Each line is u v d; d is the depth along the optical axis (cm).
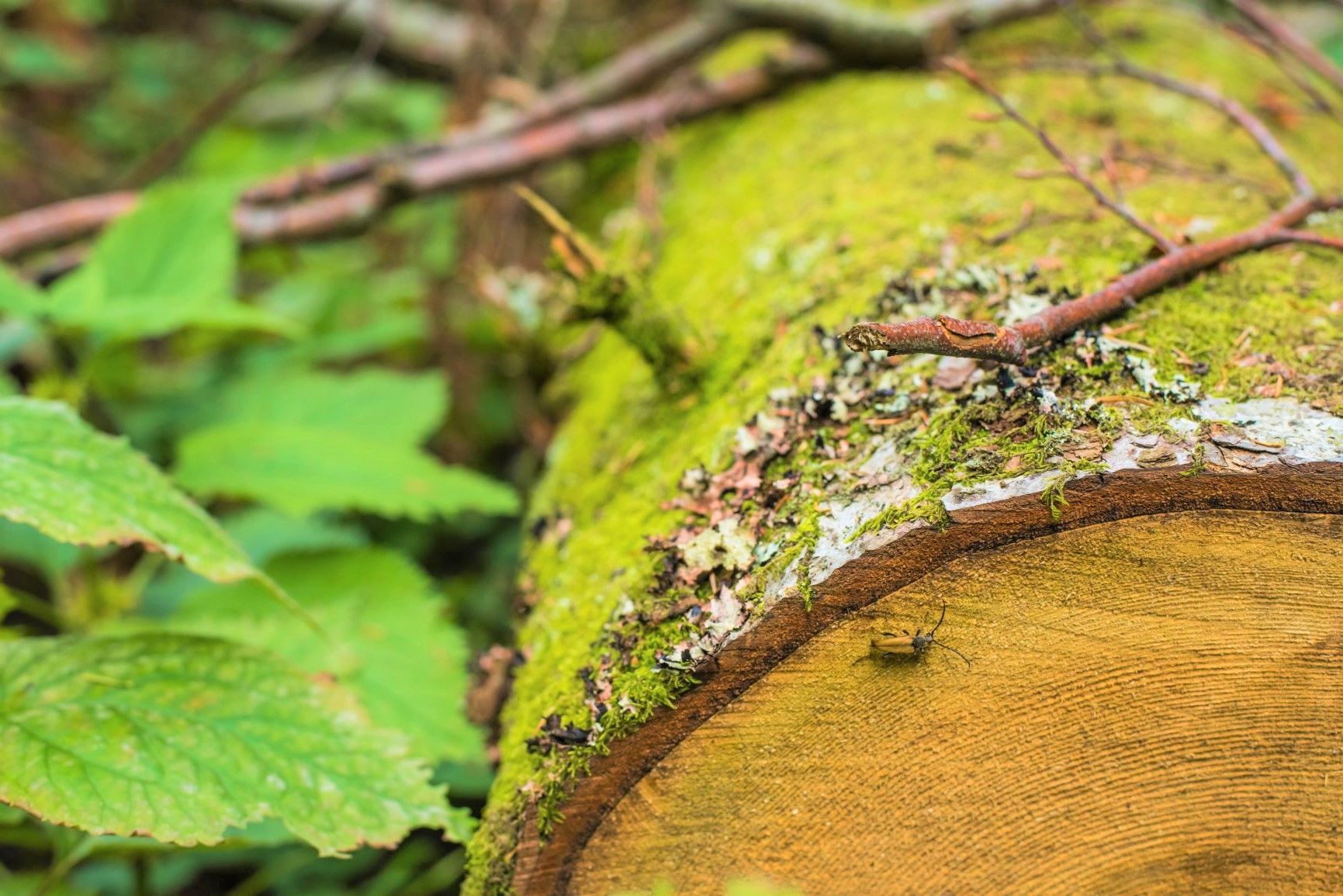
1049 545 72
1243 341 76
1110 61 110
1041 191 88
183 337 137
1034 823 73
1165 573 72
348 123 178
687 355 85
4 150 171
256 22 180
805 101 114
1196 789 73
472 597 120
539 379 118
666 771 74
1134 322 77
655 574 77
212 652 79
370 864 99
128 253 100
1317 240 81
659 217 111
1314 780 73
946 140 95
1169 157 93
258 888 95
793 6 114
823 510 74
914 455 74
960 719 73
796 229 91
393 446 100
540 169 124
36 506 76
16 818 83
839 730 73
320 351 125
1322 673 72
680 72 131
